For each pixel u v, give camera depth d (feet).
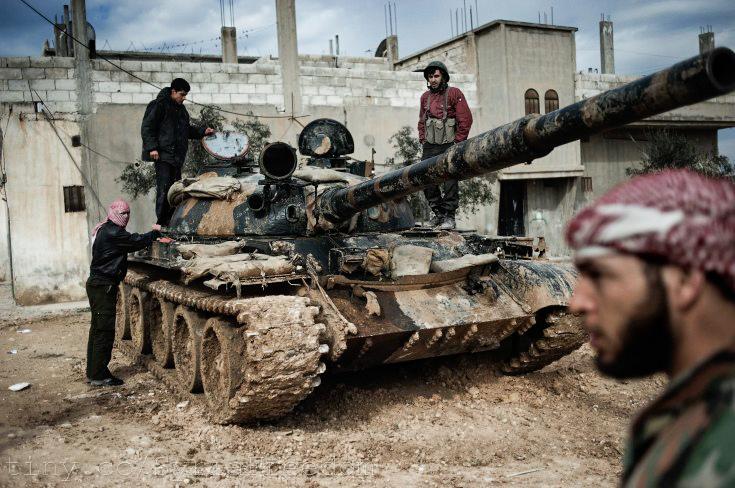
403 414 22.00
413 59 84.02
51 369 29.94
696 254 3.12
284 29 60.23
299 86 61.00
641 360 3.51
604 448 18.97
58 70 52.11
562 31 72.84
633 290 3.33
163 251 27.35
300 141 30.55
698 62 9.49
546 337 23.82
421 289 22.80
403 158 65.31
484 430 20.58
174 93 34.22
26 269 51.44
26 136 51.24
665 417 3.33
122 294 33.94
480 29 71.36
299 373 18.33
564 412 22.39
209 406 22.16
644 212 3.26
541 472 17.19
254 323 18.08
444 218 30.94
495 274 24.76
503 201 78.23
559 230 78.69
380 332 20.13
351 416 21.83
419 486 16.20
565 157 74.33
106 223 26.63
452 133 30.63
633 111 11.40
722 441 2.86
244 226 25.38
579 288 3.77
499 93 70.28
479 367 26.53
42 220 51.80
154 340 29.27
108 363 28.86
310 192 24.73
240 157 31.01
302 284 21.24
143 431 20.94
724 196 3.20
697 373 3.17
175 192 30.55
